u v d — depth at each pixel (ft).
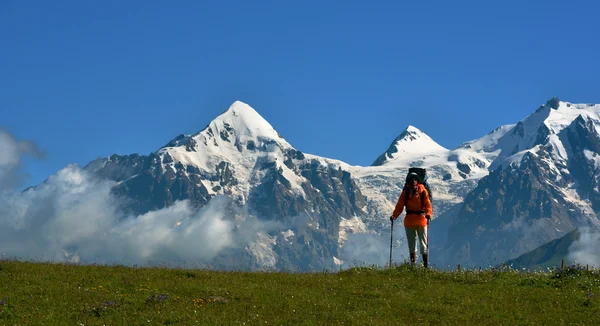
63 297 93.81
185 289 98.48
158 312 87.35
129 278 105.50
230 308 89.56
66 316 86.17
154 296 93.09
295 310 89.20
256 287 101.19
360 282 106.73
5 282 101.30
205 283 103.55
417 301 95.50
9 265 113.19
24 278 103.71
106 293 96.37
